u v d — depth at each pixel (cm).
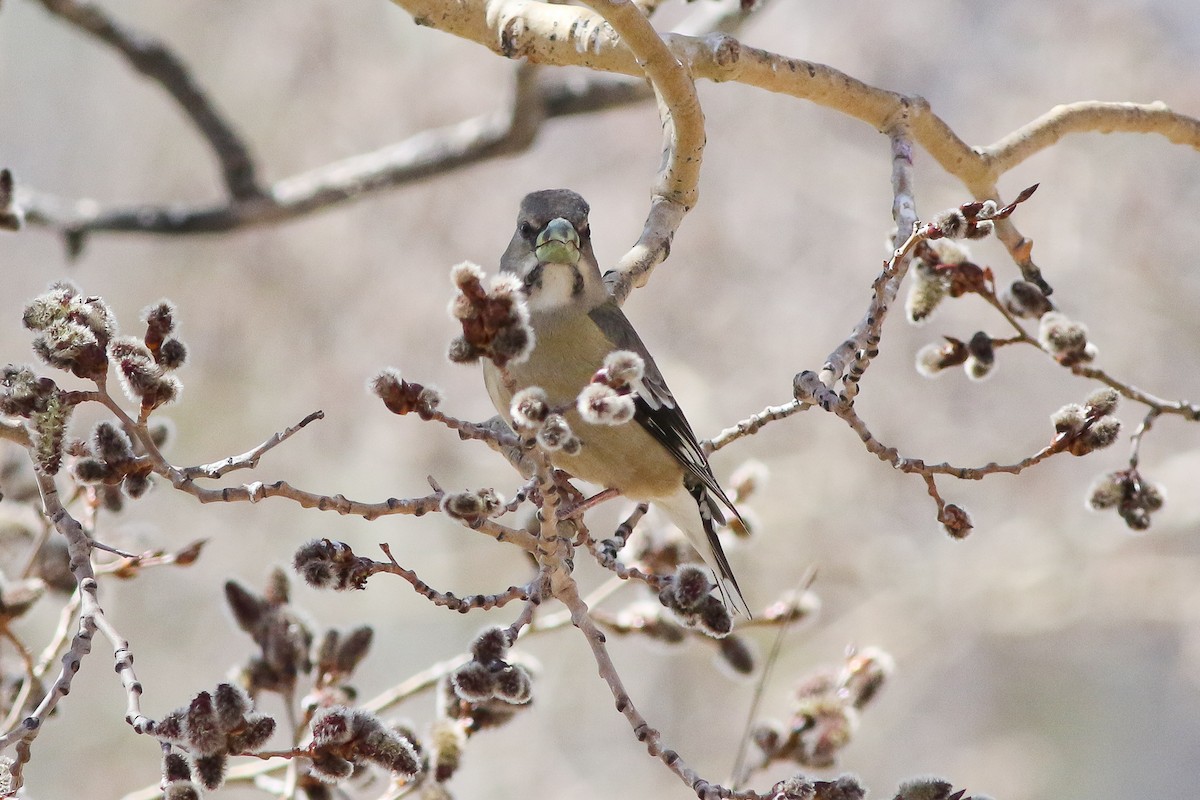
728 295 1686
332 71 1691
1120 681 1838
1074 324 606
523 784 1633
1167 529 1596
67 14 996
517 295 423
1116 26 1662
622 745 1652
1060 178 1636
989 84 1700
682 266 1688
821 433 1662
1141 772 1783
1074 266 1617
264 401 1645
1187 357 1667
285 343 1658
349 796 595
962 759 1777
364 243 1672
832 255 1697
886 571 1630
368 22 1717
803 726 625
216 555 1598
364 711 454
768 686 1627
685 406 1623
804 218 1708
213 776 423
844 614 1692
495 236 1672
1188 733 1798
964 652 1756
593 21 600
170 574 1581
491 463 1627
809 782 444
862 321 532
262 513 1619
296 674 591
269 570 609
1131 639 1838
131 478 461
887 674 643
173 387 446
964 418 1672
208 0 1719
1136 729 1808
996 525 1669
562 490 686
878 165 1695
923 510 1656
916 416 1656
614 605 1490
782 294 1689
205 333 1659
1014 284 633
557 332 662
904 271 535
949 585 1625
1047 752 1794
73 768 1477
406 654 1625
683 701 1666
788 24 1727
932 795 473
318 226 1667
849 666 645
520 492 476
